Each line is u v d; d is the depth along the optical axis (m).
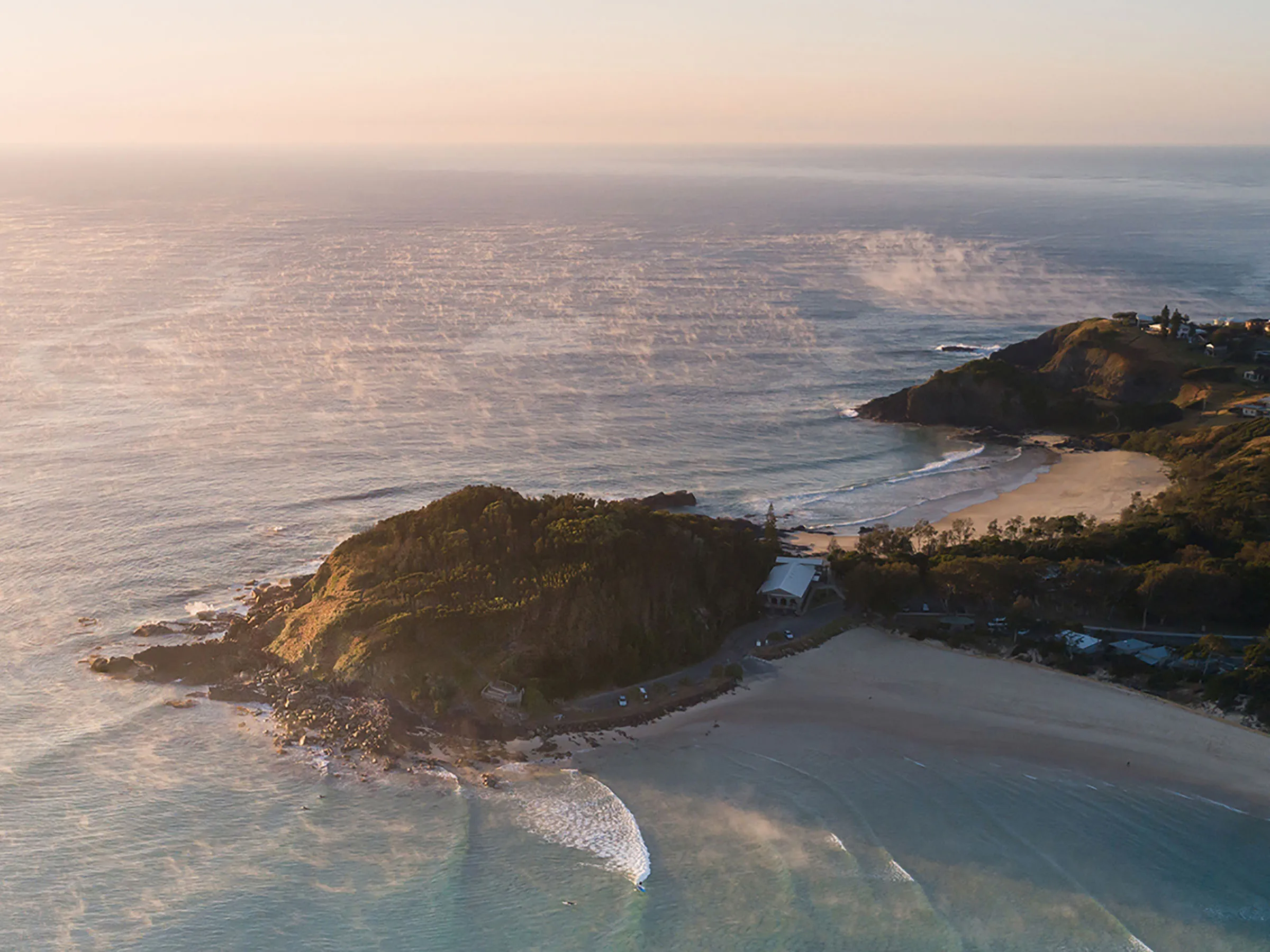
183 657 117.94
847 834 90.75
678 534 128.88
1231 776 98.88
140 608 131.88
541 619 113.94
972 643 123.38
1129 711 109.25
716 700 111.69
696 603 124.25
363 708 107.12
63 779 97.31
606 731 105.75
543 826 91.94
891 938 79.31
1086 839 90.44
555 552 121.50
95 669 116.19
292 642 118.88
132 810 93.25
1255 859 88.25
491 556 122.25
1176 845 89.81
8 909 81.62
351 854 88.38
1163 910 82.44
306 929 80.25
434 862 87.44
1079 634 122.75
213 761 100.44
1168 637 123.56
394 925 80.69
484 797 95.69
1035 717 108.44
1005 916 81.56
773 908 82.31
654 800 95.38
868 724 107.31
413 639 111.25
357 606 116.88
